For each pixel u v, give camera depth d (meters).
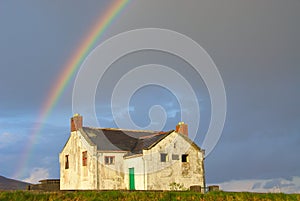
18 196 22.14
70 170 45.88
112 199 23.19
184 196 24.80
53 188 47.84
